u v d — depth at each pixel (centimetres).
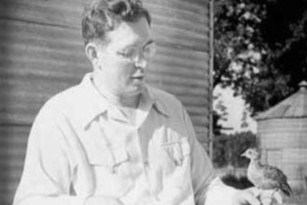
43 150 213
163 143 226
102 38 215
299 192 1424
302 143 1562
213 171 243
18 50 398
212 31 575
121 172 217
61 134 214
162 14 511
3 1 391
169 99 240
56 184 211
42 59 409
